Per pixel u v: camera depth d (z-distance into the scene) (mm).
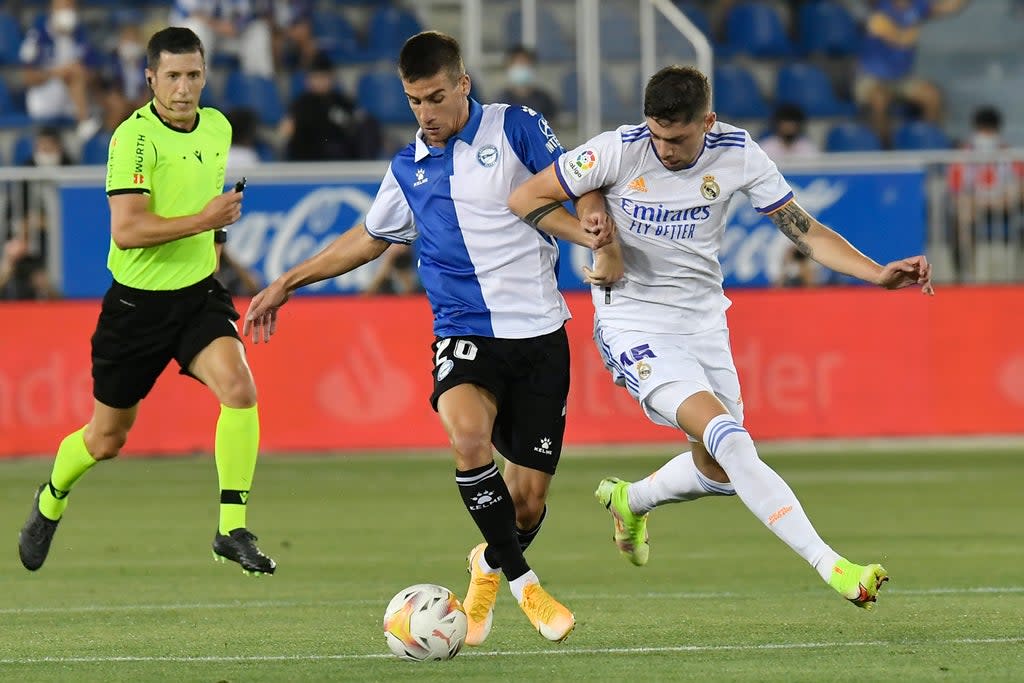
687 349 21703
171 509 38469
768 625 21594
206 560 29984
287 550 31297
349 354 50281
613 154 20766
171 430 50062
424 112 20344
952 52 75125
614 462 47000
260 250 51000
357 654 19625
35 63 63438
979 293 51594
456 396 20234
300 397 50219
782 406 50938
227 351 23812
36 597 25250
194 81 23656
